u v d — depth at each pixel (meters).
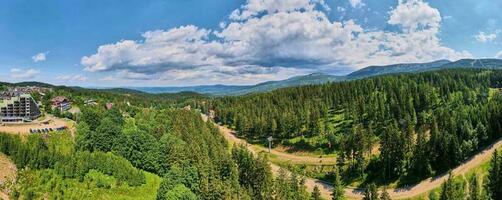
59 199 135.88
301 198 146.25
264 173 157.88
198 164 163.50
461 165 170.50
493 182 139.25
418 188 166.00
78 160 154.50
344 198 167.00
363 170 189.25
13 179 138.50
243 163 171.62
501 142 178.50
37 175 142.88
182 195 136.75
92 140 175.12
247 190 149.62
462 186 151.25
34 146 153.75
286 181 157.50
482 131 181.62
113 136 178.62
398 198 163.12
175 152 176.25
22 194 133.75
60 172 146.62
